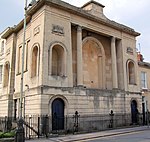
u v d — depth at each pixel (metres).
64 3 22.66
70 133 19.73
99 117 23.16
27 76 23.22
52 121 19.66
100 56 27.44
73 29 24.45
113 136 17.34
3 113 27.81
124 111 26.28
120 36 28.58
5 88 28.75
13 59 28.02
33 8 22.45
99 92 23.83
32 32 23.17
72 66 23.41
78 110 21.56
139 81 30.00
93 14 25.98
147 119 26.94
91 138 16.50
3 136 15.56
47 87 19.78
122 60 28.05
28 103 21.42
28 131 18.98
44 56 20.28
